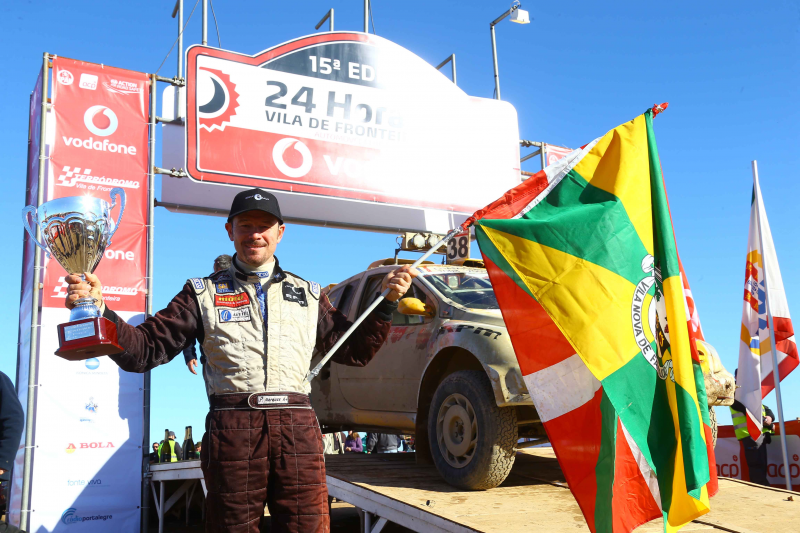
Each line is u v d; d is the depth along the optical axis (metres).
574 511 3.86
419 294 5.54
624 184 3.80
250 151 9.41
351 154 10.17
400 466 5.52
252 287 2.74
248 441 2.53
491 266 3.59
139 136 8.16
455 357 4.98
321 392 6.38
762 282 8.81
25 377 7.29
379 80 10.57
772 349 8.23
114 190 2.77
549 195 3.84
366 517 4.52
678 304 3.64
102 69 8.10
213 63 9.31
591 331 3.46
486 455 4.30
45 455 6.90
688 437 3.38
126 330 2.49
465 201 10.99
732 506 4.46
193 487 7.62
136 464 7.25
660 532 3.74
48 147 7.67
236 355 2.61
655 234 3.79
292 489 2.55
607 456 3.33
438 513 3.78
